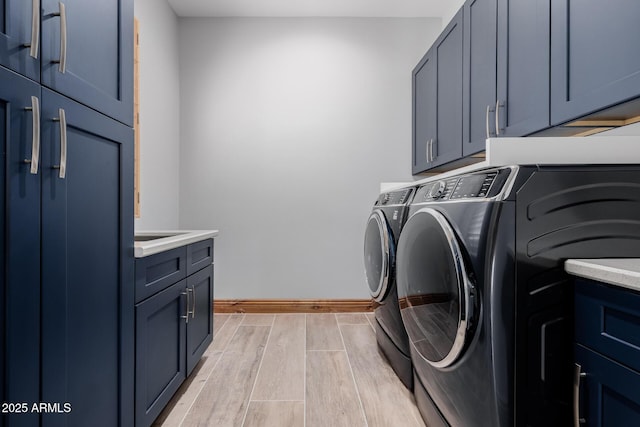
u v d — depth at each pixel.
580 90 1.22
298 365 1.99
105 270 1.06
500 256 0.94
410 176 3.04
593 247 0.96
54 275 0.85
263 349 2.22
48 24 0.83
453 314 1.05
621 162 1.09
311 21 3.01
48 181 0.83
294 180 3.03
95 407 1.01
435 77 2.52
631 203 0.97
